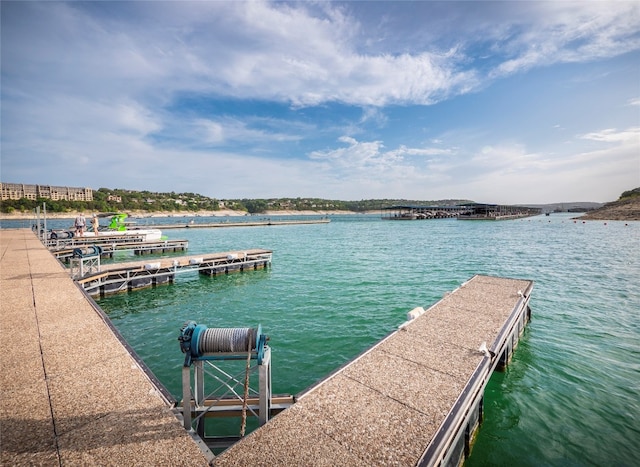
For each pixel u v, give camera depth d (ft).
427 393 17.78
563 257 98.58
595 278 68.28
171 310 49.88
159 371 29.99
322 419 15.43
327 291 59.06
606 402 24.48
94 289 57.16
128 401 16.15
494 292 39.93
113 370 19.17
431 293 56.70
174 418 14.97
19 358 20.57
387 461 12.74
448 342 24.81
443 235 188.65
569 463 18.62
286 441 13.84
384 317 44.09
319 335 37.93
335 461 12.69
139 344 36.55
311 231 233.14
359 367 20.76
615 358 31.55
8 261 58.85
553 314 44.91
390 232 218.59
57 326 26.20
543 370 29.37
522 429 21.66
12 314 29.04
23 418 14.61
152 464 12.05
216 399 17.60
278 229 255.91
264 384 15.74
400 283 64.75
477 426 21.40
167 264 68.39
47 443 13.05
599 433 21.15
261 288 62.90
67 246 101.24
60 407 15.51
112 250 105.60
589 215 402.93
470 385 18.76
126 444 13.11
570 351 33.17
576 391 26.00
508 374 28.71
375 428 14.79
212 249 130.11
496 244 137.49
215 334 15.47
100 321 27.27
